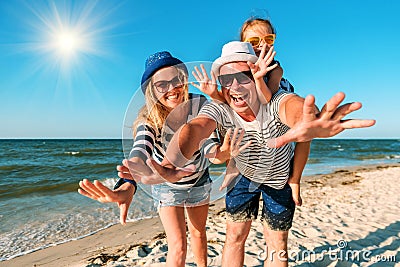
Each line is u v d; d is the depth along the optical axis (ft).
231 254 8.50
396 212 19.95
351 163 64.59
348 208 21.43
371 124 3.73
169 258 7.86
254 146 7.16
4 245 15.70
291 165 8.24
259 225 16.56
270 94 6.68
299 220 17.90
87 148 109.29
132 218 19.15
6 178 39.99
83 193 6.48
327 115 3.85
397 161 71.41
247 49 7.20
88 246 15.33
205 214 8.80
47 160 64.39
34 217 20.36
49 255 14.42
